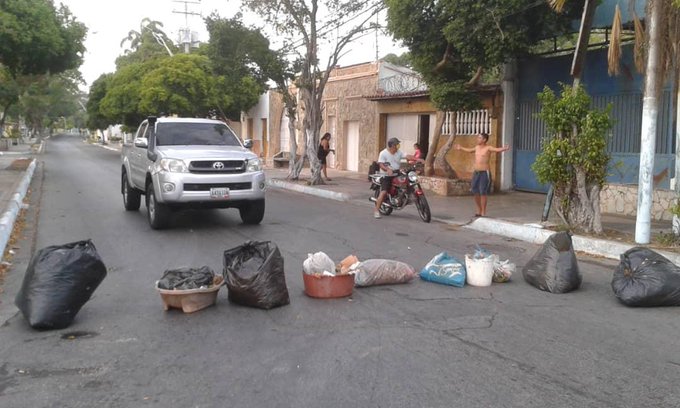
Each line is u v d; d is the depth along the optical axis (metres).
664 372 4.97
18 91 43.50
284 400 4.42
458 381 4.75
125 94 40.62
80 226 12.15
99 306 6.74
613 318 6.45
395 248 10.22
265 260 6.63
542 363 5.14
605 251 9.90
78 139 118.12
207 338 5.72
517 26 14.23
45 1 22.52
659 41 9.78
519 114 18.27
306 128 21.61
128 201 14.19
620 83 15.10
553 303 7.01
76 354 5.33
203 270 6.88
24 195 17.05
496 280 7.90
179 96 34.78
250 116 40.47
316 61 21.28
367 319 6.30
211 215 13.75
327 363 5.11
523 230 11.47
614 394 4.54
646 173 9.80
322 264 7.06
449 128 20.80
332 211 15.01
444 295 7.27
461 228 12.66
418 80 21.16
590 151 10.71
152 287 7.52
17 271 8.38
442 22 15.66
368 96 23.44
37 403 4.38
